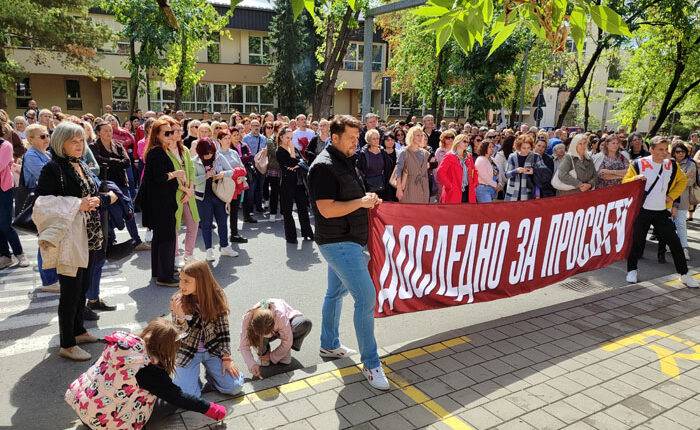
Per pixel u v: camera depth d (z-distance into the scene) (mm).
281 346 3961
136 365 2920
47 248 3777
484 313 5340
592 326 4871
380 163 7809
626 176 6504
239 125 9906
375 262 4176
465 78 20328
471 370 3930
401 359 4086
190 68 21531
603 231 5980
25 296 5480
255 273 6461
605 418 3340
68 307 3980
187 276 3373
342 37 19453
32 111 10922
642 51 19859
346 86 37625
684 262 6258
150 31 18625
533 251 5262
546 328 4793
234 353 4277
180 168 5879
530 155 8211
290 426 3148
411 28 20922
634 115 26141
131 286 5855
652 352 4336
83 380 3025
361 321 3680
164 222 5715
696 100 24672
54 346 4320
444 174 7324
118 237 8023
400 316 5164
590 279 6625
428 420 3254
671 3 16234
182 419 3188
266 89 33750
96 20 28266
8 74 20688
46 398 3521
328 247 3656
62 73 29469
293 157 7848
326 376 3777
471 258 4770
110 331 4629
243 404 3381
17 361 4047
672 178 6223
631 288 6066
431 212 4398
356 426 3164
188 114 34094
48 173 3867
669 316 5191
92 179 4230
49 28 19984
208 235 6949
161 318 3129
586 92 33719
